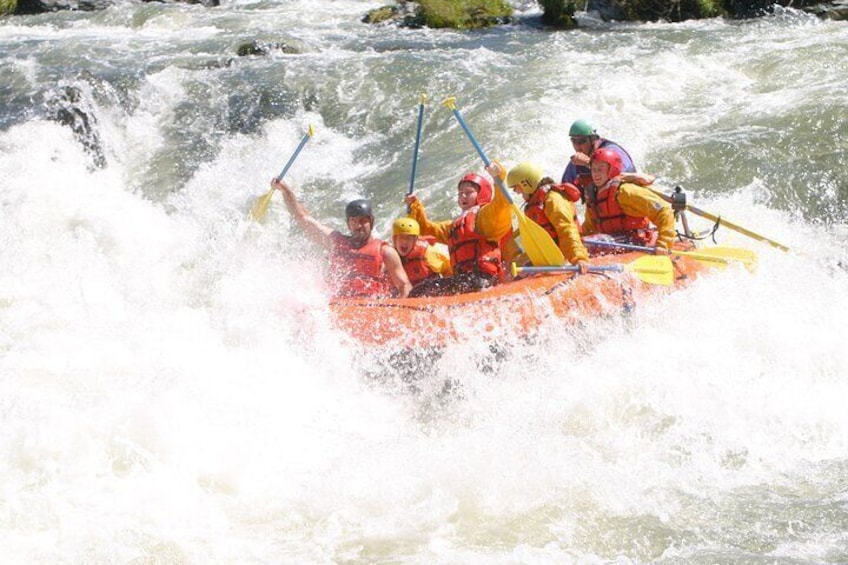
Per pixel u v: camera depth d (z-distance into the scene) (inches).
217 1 1462.8
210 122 928.3
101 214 770.2
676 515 400.2
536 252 544.7
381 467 434.0
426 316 502.9
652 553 377.7
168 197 817.5
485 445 448.8
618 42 1091.3
